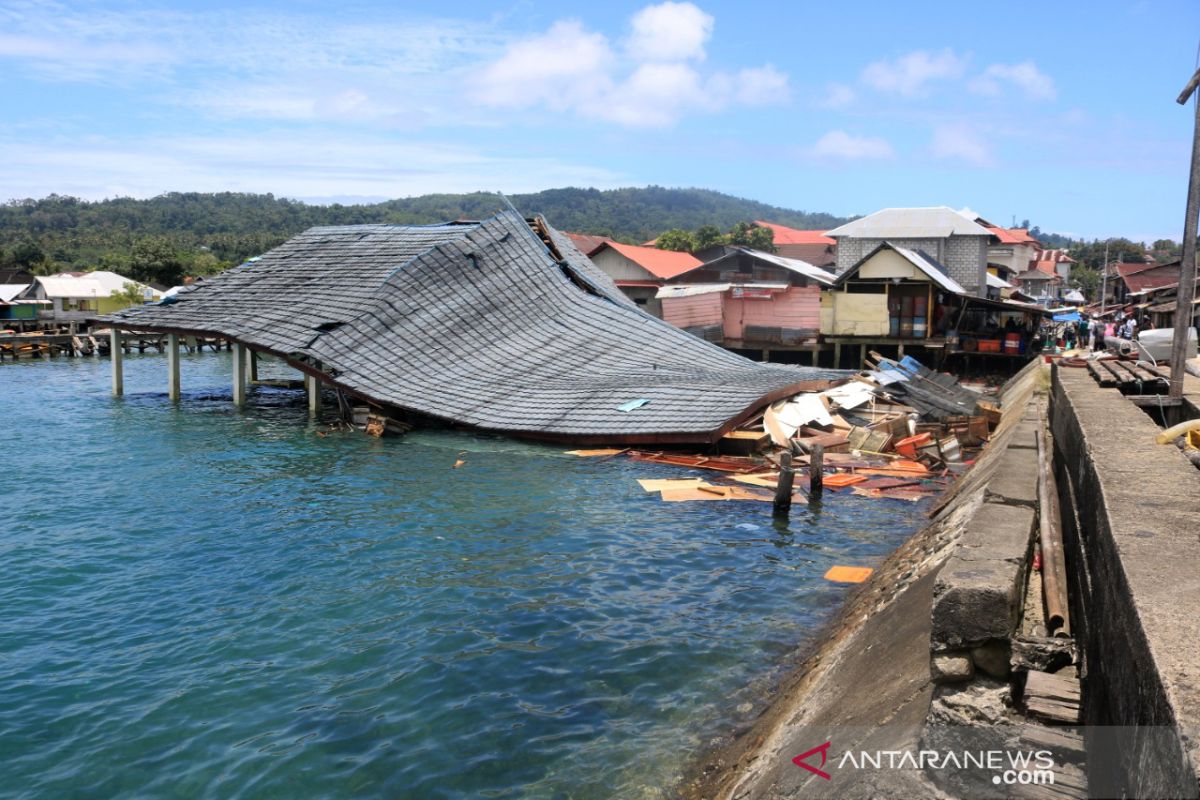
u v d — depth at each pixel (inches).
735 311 2411.4
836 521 874.1
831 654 491.2
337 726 468.1
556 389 1453.0
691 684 505.4
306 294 1822.1
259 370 2822.3
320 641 585.6
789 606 634.8
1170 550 241.4
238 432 1465.3
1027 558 331.6
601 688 502.9
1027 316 2305.6
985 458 925.2
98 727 475.8
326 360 1537.9
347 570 733.3
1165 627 185.6
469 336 1647.4
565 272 1921.8
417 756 433.7
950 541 560.7
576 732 451.8
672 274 2787.9
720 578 700.7
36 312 3752.5
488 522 874.8
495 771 416.8
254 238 6028.5
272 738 458.0
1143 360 1125.7
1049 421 912.9
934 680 260.4
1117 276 3139.8
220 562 762.2
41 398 1943.9
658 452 1227.2
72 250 6033.5
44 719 486.3
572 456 1215.6
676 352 1637.6
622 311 1745.8
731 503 945.5
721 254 3464.6
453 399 1464.1
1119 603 221.8
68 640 598.5
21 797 411.5
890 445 1229.1
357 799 398.9
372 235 2028.8
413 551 781.9
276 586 698.2
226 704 498.9
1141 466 369.4
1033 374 1566.2
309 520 892.0
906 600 462.6
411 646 571.8
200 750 449.4
